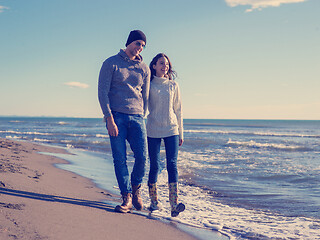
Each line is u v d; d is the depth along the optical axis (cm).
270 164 992
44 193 349
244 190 591
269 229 317
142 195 480
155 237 247
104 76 304
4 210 238
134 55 319
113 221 271
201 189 595
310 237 291
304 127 6506
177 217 346
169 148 338
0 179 378
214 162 1029
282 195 544
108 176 669
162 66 347
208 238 270
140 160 320
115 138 310
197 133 3478
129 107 312
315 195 543
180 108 353
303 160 1109
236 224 335
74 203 320
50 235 203
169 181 334
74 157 1052
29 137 2295
